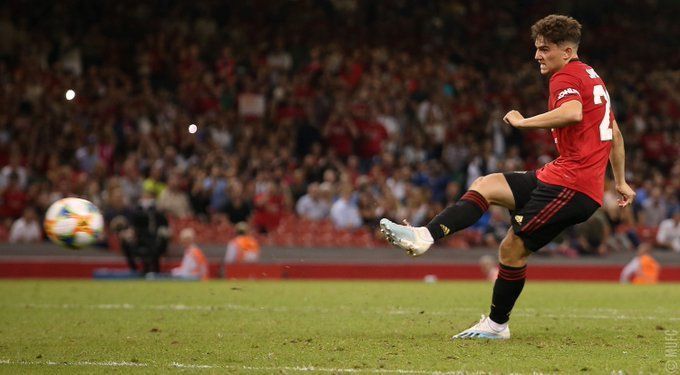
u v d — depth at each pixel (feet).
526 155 334.85
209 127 299.99
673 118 385.09
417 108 332.60
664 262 266.77
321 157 303.68
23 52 318.86
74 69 328.29
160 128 294.46
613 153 90.33
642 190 301.84
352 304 134.41
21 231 248.93
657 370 69.82
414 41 390.42
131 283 188.44
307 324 104.94
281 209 264.11
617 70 408.46
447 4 407.44
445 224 84.33
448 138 327.88
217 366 72.79
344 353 79.56
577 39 86.33
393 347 83.25
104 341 88.79
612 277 255.09
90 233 99.35
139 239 223.10
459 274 253.24
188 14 361.10
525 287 187.01
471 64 389.60
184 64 330.95
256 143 301.02
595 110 84.48
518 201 86.43
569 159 84.79
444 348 82.43
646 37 427.74
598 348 82.28
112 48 338.54
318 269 248.11
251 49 352.90
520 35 408.67
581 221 85.71
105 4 350.02
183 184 266.77
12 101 293.02
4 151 280.92
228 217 258.98
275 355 78.59
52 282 193.47
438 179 296.10
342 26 384.47
